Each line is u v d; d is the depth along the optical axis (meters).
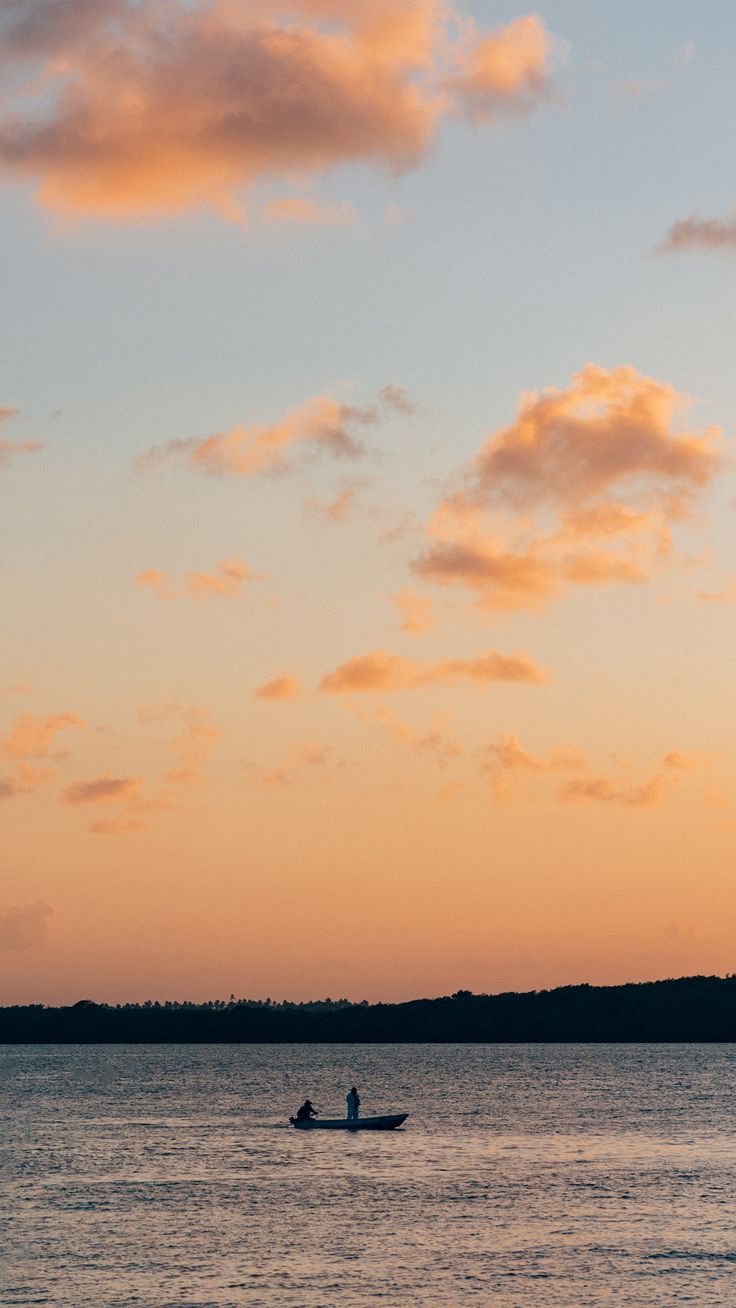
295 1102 176.75
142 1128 132.88
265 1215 76.31
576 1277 60.78
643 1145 115.00
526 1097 185.88
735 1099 181.12
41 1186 88.19
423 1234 70.50
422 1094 194.75
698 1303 56.25
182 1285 59.38
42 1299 57.09
